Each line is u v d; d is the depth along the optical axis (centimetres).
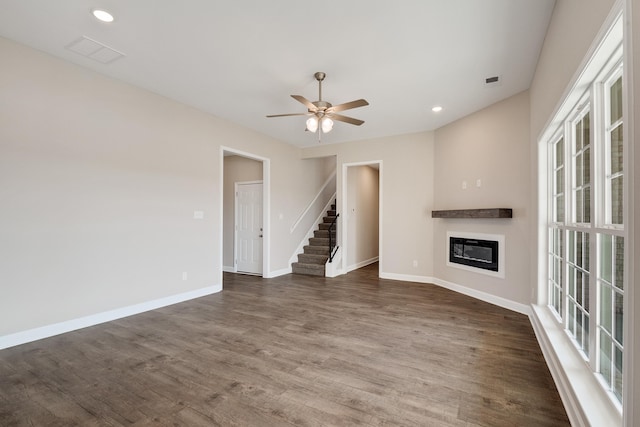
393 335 316
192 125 457
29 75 299
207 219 483
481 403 201
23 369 245
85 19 258
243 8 242
